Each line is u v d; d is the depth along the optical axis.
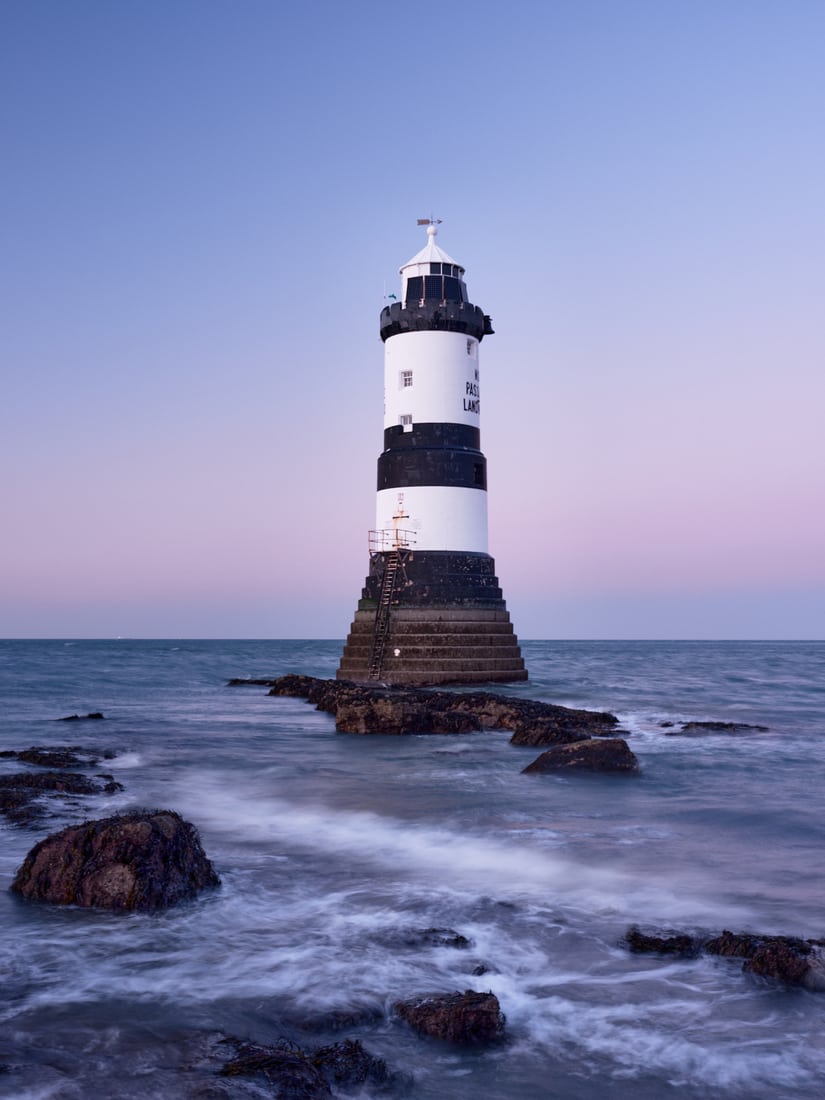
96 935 10.51
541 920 11.27
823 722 38.97
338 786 21.86
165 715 41.44
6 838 15.48
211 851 15.02
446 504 51.19
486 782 22.52
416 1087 7.26
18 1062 7.29
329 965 9.63
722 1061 7.70
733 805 19.47
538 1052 7.85
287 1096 6.84
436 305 52.00
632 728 34.75
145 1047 7.61
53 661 120.31
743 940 9.97
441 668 49.75
